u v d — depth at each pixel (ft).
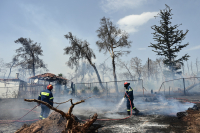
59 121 15.47
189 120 17.43
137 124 17.97
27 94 61.57
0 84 66.08
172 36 98.58
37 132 13.58
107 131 15.67
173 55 101.50
